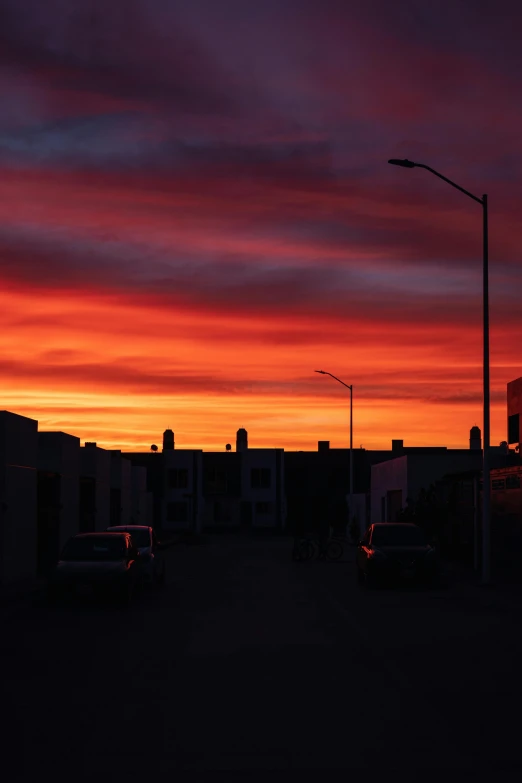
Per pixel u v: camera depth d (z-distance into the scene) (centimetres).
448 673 1219
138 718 934
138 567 2341
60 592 2147
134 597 2353
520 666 1280
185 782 705
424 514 4197
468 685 1127
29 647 1460
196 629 1705
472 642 1534
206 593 2523
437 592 2570
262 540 8131
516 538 2767
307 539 4375
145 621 1842
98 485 4459
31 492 3016
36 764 756
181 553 5356
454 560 3941
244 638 1576
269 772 734
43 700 1029
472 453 7769
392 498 5625
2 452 2695
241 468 9825
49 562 3425
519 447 3806
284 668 1256
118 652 1405
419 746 820
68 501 3744
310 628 1723
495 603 2200
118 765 753
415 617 1927
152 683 1138
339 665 1283
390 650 1436
